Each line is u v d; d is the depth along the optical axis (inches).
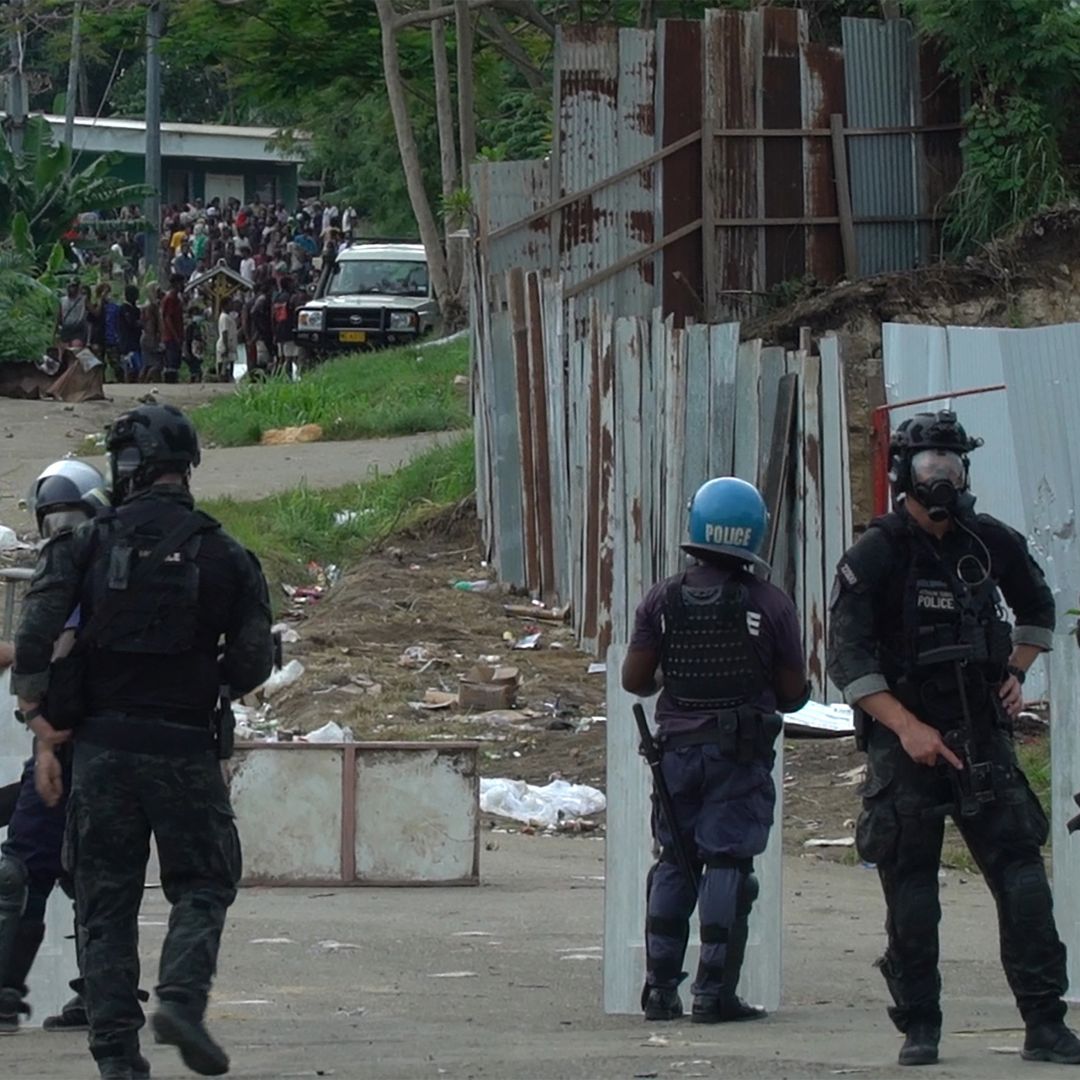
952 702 646.5
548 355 1977.1
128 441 617.6
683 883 775.1
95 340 4522.6
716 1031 759.1
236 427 2982.3
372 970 919.7
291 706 1721.2
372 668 1813.5
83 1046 740.0
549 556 1996.8
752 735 745.0
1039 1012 660.1
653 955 783.1
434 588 2079.2
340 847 1173.7
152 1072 674.8
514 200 2177.7
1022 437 1537.9
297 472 2667.3
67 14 4928.6
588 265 2185.0
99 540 608.1
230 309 4707.2
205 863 609.6
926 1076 623.2
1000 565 664.4
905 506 661.9
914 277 2059.5
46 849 732.0
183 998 590.6
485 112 4648.1
